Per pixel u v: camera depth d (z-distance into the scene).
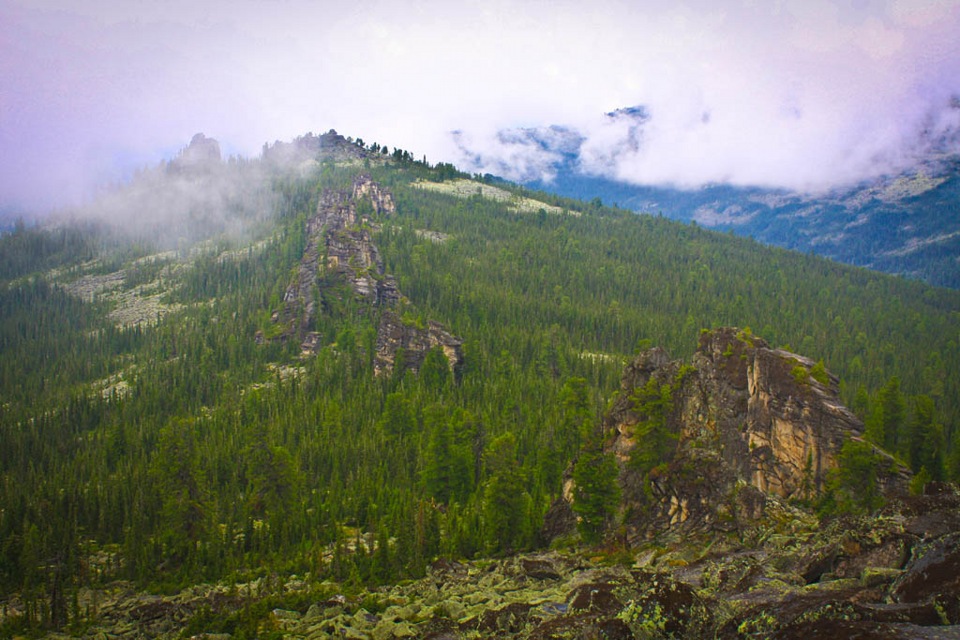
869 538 40.06
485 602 52.47
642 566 58.66
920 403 103.19
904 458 100.31
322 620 56.03
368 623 51.47
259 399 154.88
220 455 121.12
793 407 76.50
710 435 79.25
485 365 175.38
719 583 43.00
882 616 27.16
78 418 161.88
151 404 164.50
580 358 192.38
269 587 69.94
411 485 112.62
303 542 89.44
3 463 135.00
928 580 29.58
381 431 133.38
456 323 198.38
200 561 84.88
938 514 40.88
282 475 103.88
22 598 77.75
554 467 105.81
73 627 66.75
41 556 86.25
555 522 83.44
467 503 99.69
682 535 67.69
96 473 123.69
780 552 45.75
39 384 199.50
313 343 189.88
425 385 160.50
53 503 102.25
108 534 100.38
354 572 73.19
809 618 27.94
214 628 58.97
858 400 129.50
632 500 76.06
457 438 112.62
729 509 67.19
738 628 30.56
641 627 32.41
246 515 97.50
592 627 33.25
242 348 191.88
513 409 144.88
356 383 160.12
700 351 87.62
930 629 25.09
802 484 73.56
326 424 135.62
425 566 73.81
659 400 81.06
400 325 176.62
